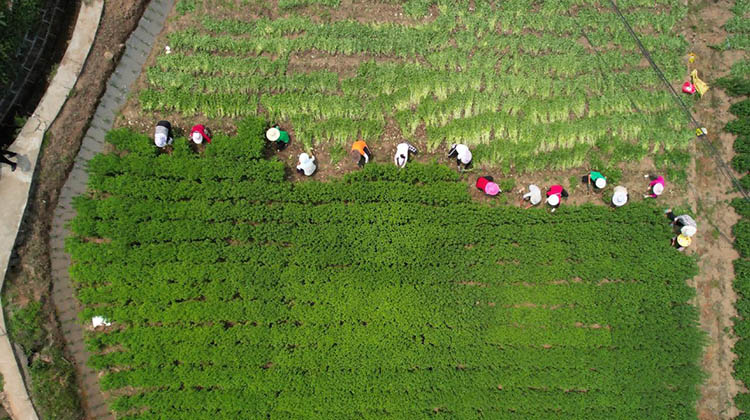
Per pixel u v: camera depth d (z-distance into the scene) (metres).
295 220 13.23
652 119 13.88
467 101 13.78
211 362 12.95
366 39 13.77
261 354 12.88
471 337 13.06
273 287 13.09
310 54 13.77
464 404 12.93
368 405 12.83
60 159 12.78
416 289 13.19
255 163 13.19
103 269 12.84
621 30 14.15
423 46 13.86
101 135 13.22
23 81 12.64
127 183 12.99
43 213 12.69
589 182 13.60
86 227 12.78
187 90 13.36
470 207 13.37
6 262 12.19
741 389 13.27
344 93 13.66
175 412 12.77
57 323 12.73
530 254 13.30
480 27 14.05
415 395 12.95
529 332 13.16
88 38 12.84
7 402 12.27
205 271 12.98
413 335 13.18
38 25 12.70
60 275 12.93
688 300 13.52
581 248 13.36
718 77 14.09
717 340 13.43
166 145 13.24
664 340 13.20
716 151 13.84
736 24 14.09
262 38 13.62
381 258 13.22
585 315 13.25
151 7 13.59
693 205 13.71
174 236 13.02
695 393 13.04
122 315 12.79
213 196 13.18
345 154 13.62
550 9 14.20
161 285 12.91
